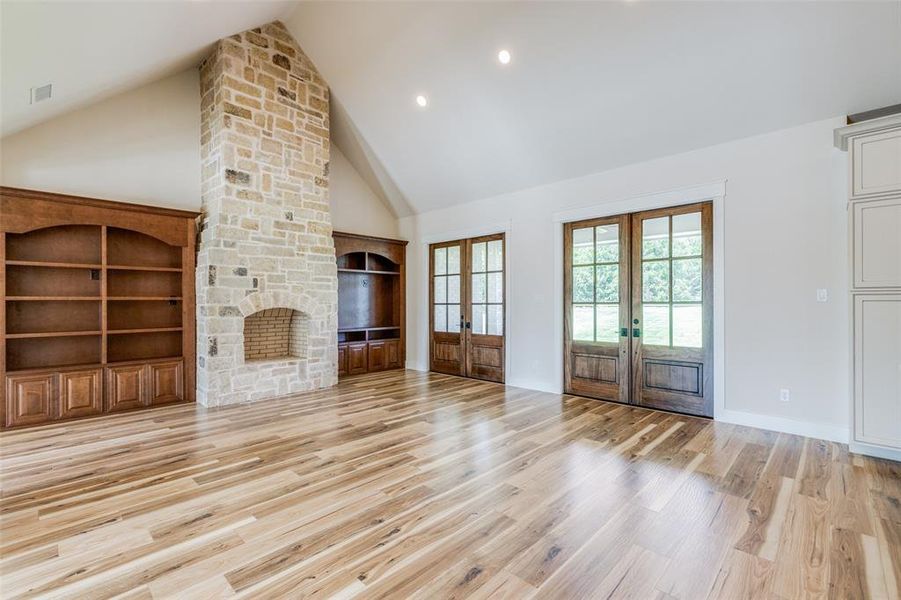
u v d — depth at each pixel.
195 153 5.25
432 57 4.69
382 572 1.87
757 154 3.96
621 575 1.84
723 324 4.16
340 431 3.83
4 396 3.82
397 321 7.53
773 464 3.06
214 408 4.62
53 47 2.89
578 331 5.30
